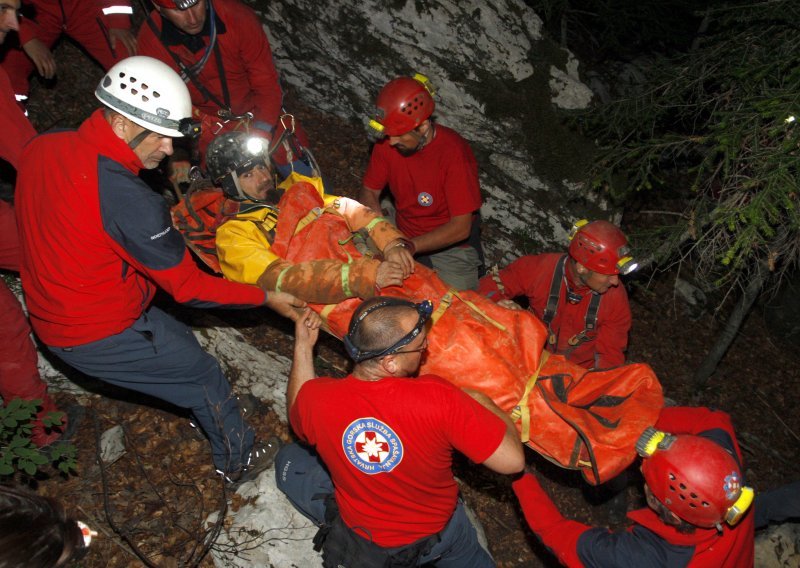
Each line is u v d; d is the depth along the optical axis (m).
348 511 2.74
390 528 2.68
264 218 3.21
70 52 5.75
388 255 3.18
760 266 5.19
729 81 4.61
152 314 3.16
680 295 7.14
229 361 4.30
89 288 2.84
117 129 2.71
